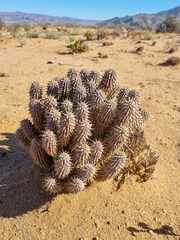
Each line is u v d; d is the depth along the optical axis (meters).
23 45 3.32
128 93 0.75
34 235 0.64
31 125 0.70
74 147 0.63
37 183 0.75
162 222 0.68
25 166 0.83
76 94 0.67
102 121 0.64
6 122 1.14
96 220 0.67
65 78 0.71
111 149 0.64
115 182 0.76
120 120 0.64
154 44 3.73
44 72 2.03
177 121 1.26
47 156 0.68
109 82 0.68
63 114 0.63
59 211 0.68
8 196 0.73
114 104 0.63
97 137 0.68
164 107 1.44
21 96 1.49
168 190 0.79
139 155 0.83
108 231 0.65
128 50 3.25
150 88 1.77
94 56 2.79
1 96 1.48
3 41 3.56
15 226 0.66
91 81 0.71
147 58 2.80
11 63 2.31
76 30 5.24
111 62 2.54
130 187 0.76
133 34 5.47
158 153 0.98
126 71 2.22
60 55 2.76
